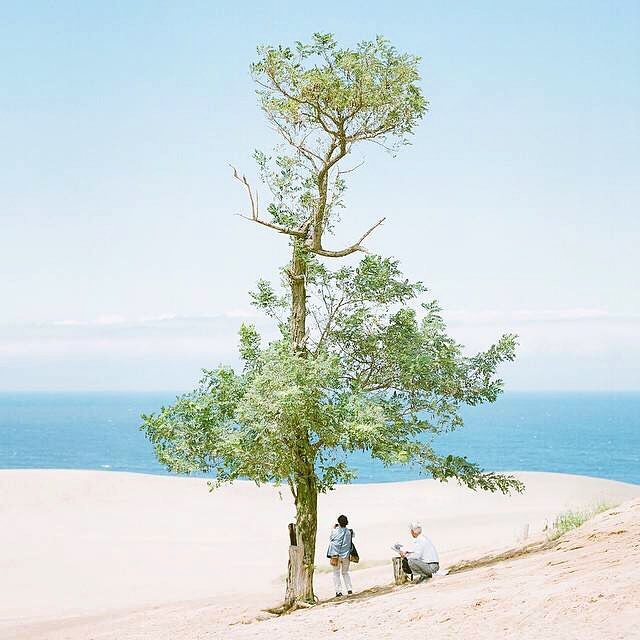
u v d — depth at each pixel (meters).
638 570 10.99
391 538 39.22
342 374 19.77
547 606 10.19
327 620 13.80
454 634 10.21
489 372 19.83
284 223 19.91
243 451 18.20
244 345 20.16
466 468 19.48
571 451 192.25
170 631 18.23
